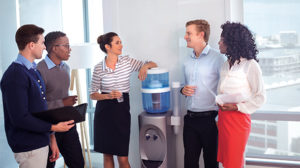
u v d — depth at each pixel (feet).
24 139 6.93
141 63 10.16
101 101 9.79
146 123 9.87
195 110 9.13
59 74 8.88
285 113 10.00
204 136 9.03
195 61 9.18
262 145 10.78
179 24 10.48
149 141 10.10
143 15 10.87
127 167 9.98
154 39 10.84
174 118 9.76
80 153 9.57
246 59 7.70
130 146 11.59
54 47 8.75
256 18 10.23
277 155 10.43
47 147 7.38
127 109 9.78
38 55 7.19
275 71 10.28
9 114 6.73
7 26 12.34
